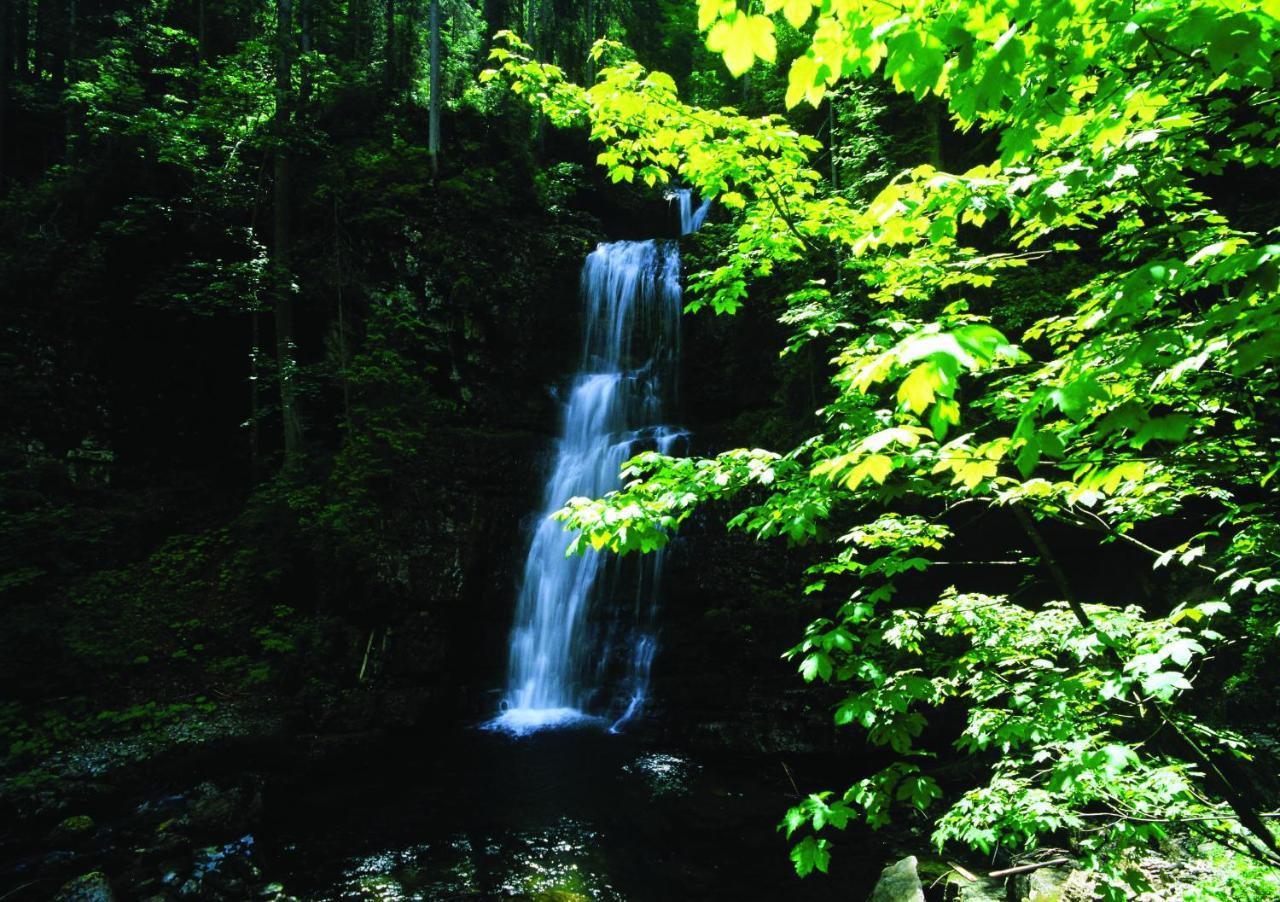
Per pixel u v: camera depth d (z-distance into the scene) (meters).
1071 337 3.40
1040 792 3.46
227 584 12.22
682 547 12.77
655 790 9.09
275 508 12.83
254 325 14.38
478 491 14.03
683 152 3.97
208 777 9.02
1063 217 3.16
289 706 10.47
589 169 22.66
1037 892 5.30
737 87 22.27
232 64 15.14
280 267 14.15
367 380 14.24
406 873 6.95
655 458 3.29
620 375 17.34
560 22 27.66
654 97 3.53
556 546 13.99
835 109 13.31
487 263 17.39
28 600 10.80
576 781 9.42
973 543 10.80
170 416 14.70
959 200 2.88
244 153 15.88
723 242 16.88
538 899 6.48
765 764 10.04
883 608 10.96
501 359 17.11
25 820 7.63
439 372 16.25
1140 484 3.16
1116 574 10.15
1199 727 3.08
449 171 18.52
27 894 6.34
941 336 1.33
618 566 13.26
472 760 10.23
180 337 14.91
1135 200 3.13
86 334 13.79
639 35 29.06
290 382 14.11
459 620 13.02
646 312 17.70
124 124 14.84
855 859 7.03
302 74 16.47
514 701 13.02
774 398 14.23
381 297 15.94
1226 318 1.67
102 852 7.07
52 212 14.50
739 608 11.90
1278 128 2.68
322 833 7.84
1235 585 2.80
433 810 8.46
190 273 14.62
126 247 14.32
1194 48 1.93
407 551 12.62
